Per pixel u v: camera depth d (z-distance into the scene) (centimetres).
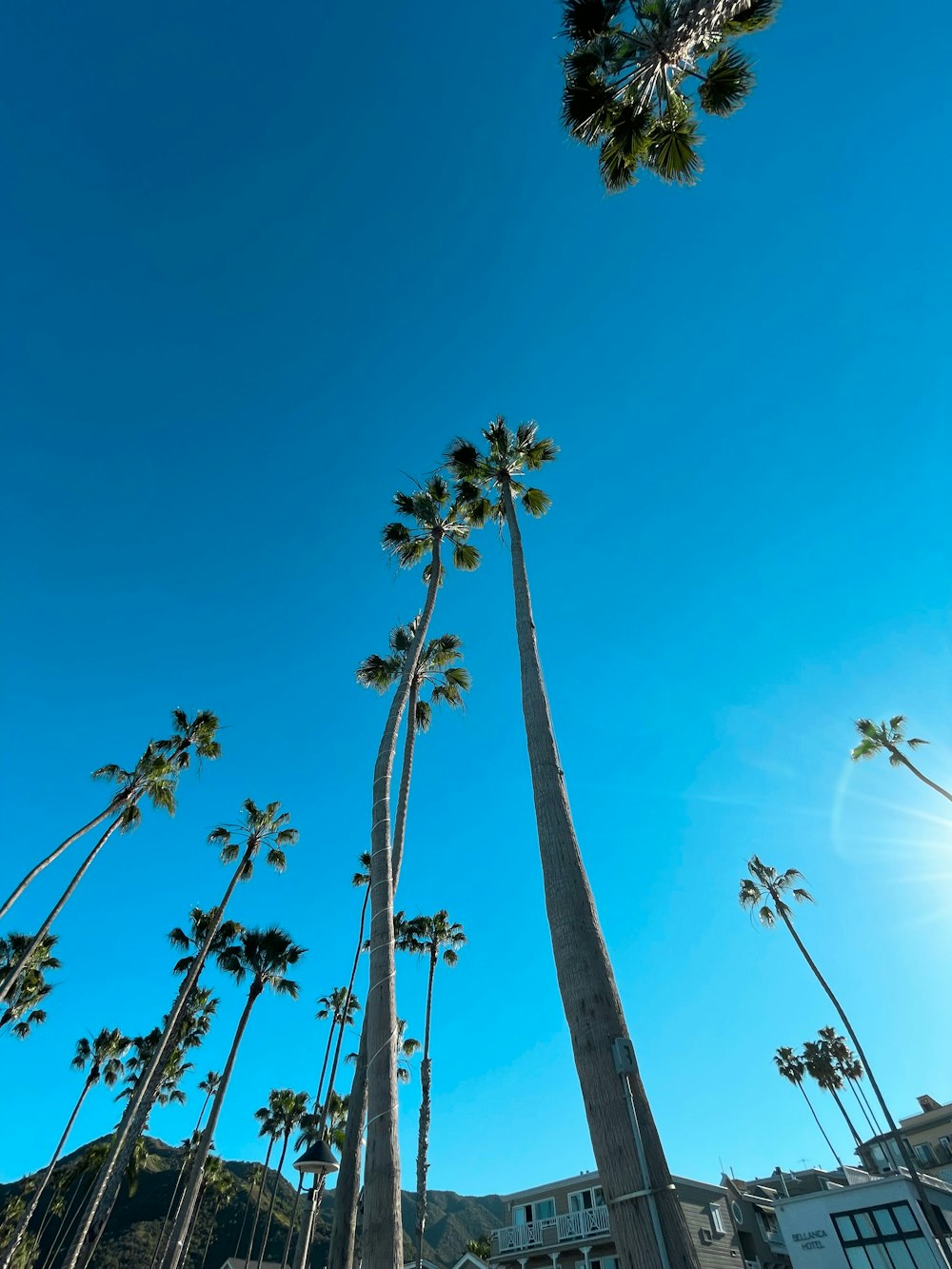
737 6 1015
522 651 968
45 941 4134
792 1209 2491
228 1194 7050
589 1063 568
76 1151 7462
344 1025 4506
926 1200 2386
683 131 1212
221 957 3456
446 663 2488
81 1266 2983
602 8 1151
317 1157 1115
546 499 1712
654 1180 497
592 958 630
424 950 3981
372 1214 748
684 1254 466
